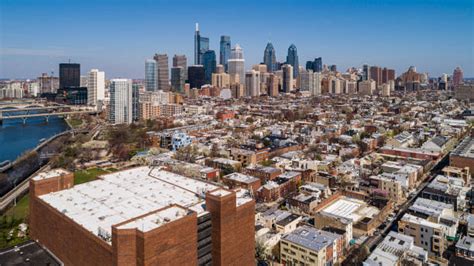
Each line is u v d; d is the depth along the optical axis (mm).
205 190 135375
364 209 192875
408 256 135125
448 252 151000
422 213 172875
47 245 124438
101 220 110375
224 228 110250
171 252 95562
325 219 166000
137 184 145500
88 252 102062
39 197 130125
